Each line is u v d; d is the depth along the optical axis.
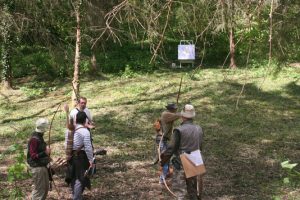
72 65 19.94
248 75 20.06
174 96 16.97
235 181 8.24
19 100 17.27
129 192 7.57
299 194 7.51
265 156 9.95
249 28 4.87
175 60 24.47
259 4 4.68
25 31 17.41
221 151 10.32
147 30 5.04
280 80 19.16
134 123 13.23
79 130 6.46
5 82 18.75
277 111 14.75
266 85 18.47
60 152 10.05
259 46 8.24
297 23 6.73
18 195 6.27
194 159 5.96
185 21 5.71
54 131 12.31
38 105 16.34
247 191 7.70
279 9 6.39
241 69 21.11
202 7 5.45
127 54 24.31
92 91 18.27
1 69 19.61
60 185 7.86
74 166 6.45
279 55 7.38
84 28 16.16
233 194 7.54
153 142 11.11
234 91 17.50
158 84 19.17
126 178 8.32
